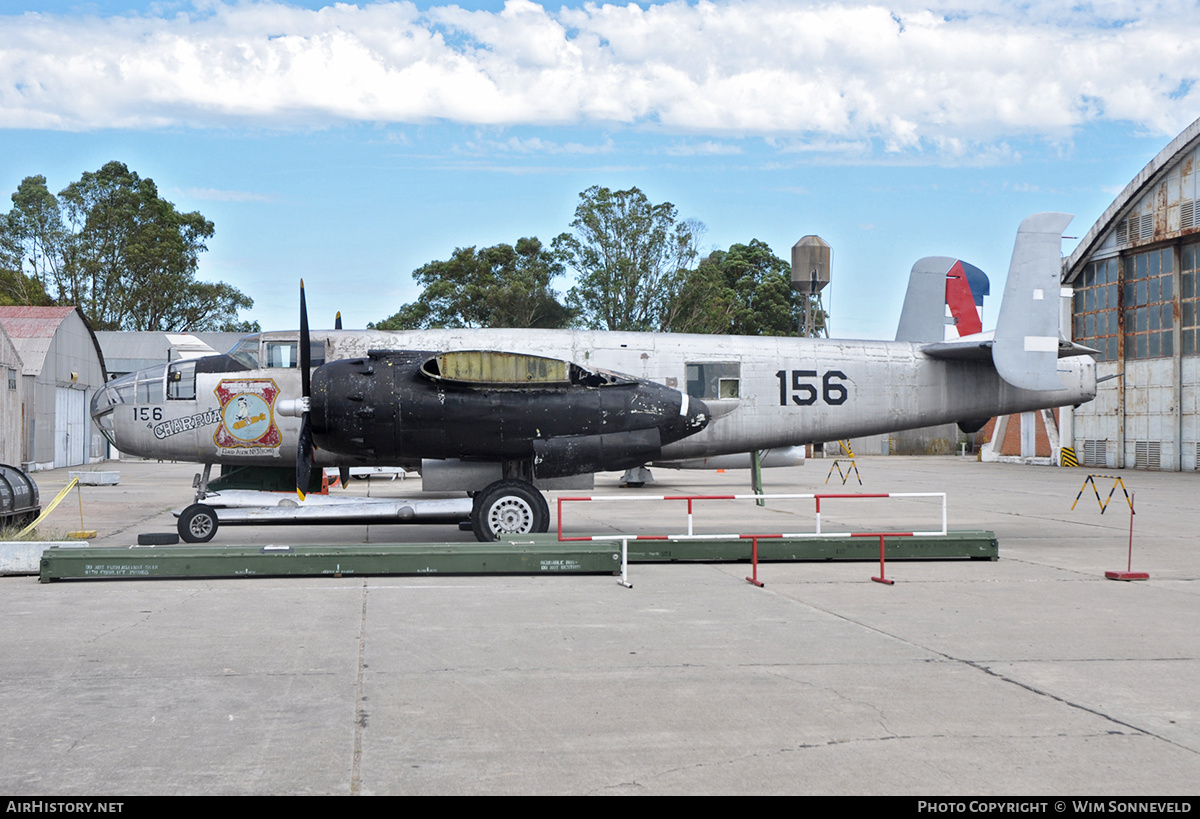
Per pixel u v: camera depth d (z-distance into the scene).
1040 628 7.98
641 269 64.06
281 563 10.37
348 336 14.29
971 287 26.41
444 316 63.53
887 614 8.58
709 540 11.84
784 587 10.08
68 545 10.57
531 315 61.75
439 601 9.10
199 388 13.90
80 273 71.19
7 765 4.65
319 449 13.94
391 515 13.27
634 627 7.94
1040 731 5.24
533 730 5.21
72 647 7.09
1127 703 5.78
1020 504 22.39
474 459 13.17
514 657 6.86
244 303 77.88
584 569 10.75
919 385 15.25
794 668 6.58
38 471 36.88
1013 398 15.54
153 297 72.88
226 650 7.02
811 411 14.91
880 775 4.57
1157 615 8.57
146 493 25.11
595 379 13.05
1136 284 39.19
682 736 5.12
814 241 50.81
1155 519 18.50
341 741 5.01
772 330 74.00
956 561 12.23
